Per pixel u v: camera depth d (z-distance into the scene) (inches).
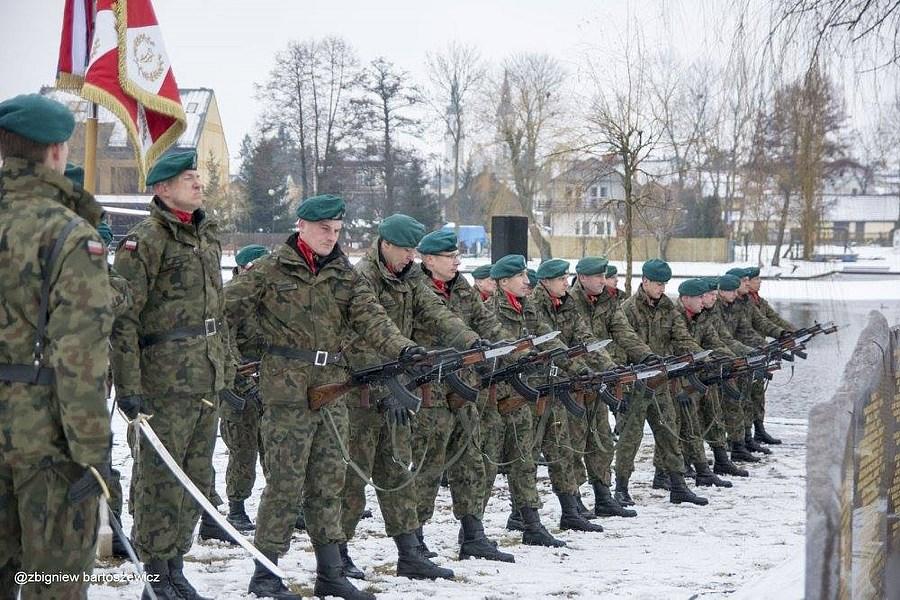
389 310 326.6
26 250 176.4
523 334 402.6
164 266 256.8
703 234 2223.2
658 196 1496.1
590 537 393.7
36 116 180.9
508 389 373.7
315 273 284.0
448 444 351.3
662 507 466.6
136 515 259.9
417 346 287.4
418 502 344.5
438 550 363.9
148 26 331.6
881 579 240.7
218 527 353.7
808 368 1024.9
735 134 631.2
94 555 185.9
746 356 553.6
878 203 2021.4
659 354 500.7
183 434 259.4
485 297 486.9
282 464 278.1
